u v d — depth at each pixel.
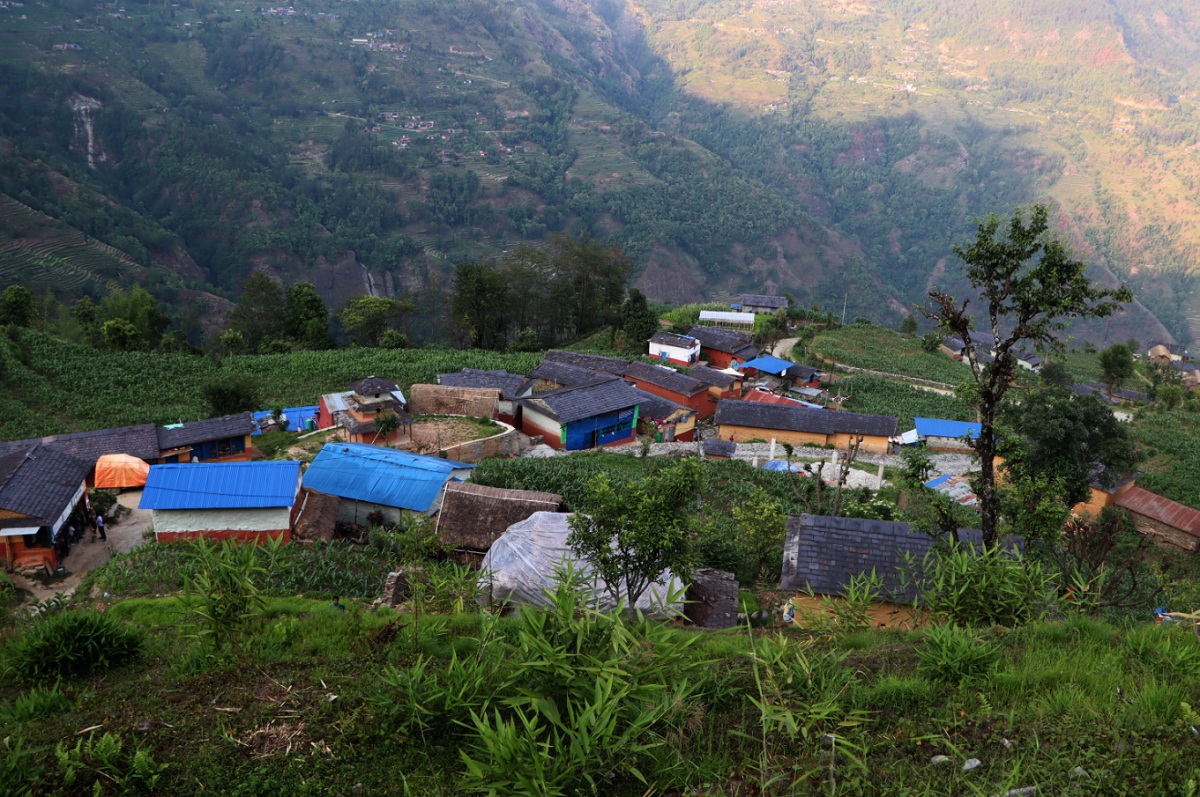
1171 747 6.32
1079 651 8.92
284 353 72.00
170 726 7.11
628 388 50.56
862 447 51.88
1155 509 39.06
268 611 12.38
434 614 12.25
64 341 63.19
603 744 5.84
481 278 80.00
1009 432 34.81
